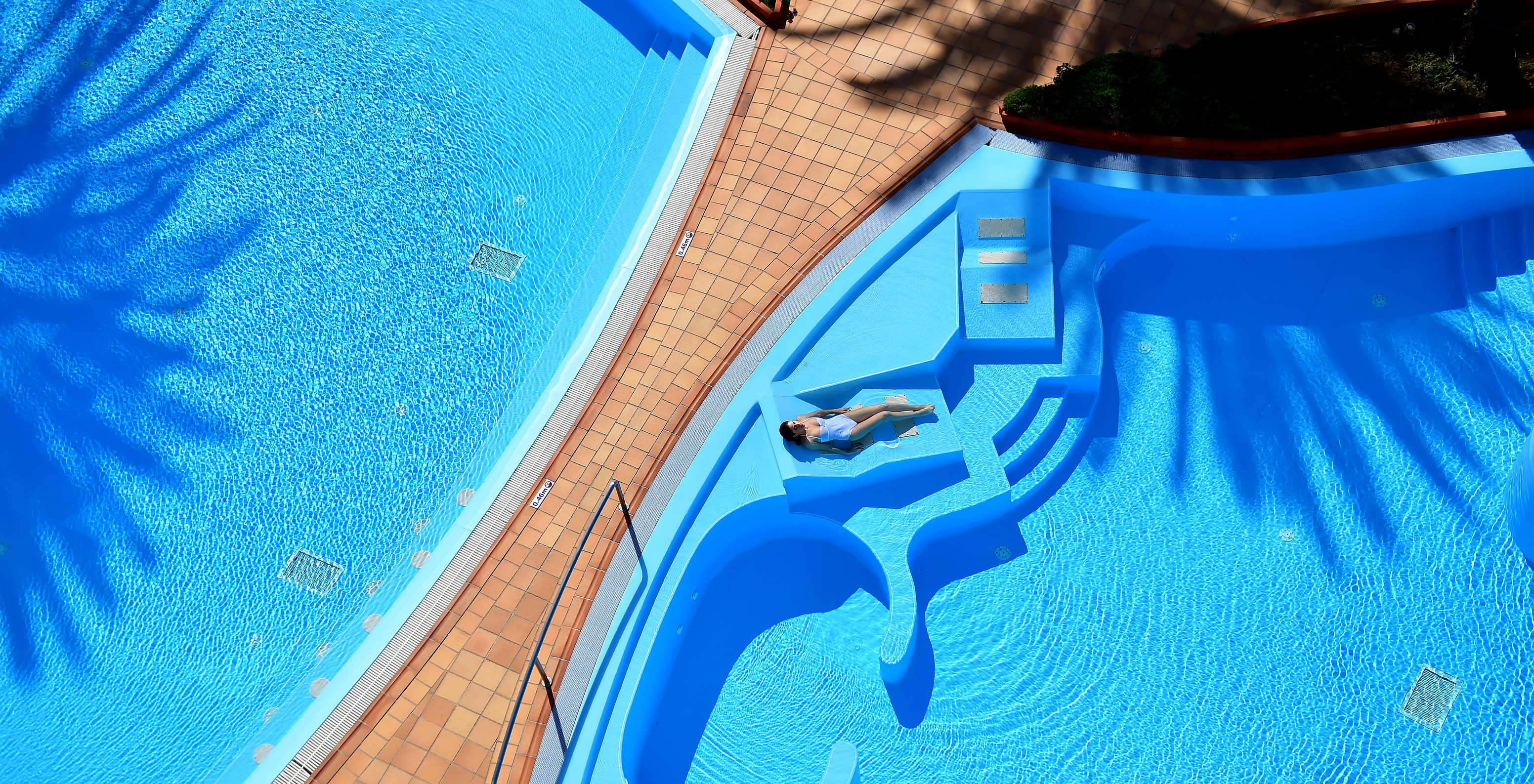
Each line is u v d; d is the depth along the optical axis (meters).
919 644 9.61
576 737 8.91
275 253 12.14
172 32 13.82
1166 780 8.87
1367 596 9.40
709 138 11.66
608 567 9.58
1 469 11.02
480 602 9.58
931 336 10.25
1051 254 10.62
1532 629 9.02
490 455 10.80
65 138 13.21
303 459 10.91
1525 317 10.24
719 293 10.74
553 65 13.15
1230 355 10.67
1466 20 10.42
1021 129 11.07
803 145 11.44
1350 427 10.15
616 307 10.88
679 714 9.52
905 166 11.12
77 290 12.09
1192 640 9.41
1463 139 10.34
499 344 11.40
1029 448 10.21
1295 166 10.48
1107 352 10.79
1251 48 10.92
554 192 12.27
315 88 13.23
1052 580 9.83
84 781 9.49
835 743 9.23
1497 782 8.49
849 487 9.96
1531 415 9.91
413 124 12.87
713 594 10.07
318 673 9.81
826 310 10.43
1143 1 11.74
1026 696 9.33
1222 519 9.93
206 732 9.61
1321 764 8.78
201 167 12.80
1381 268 10.87
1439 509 9.66
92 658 10.05
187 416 11.22
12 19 14.09
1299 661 9.21
